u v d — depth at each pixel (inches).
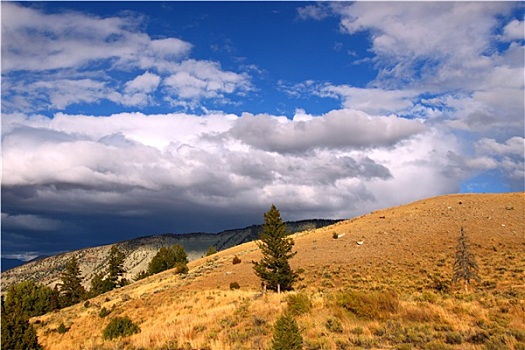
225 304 1619.1
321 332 877.2
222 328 1056.2
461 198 3759.8
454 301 1117.7
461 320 907.4
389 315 976.9
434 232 2659.9
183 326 1156.5
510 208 2987.2
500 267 1840.6
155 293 2313.0
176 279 2760.8
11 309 1059.9
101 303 2476.6
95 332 1553.9
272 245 1955.0
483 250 2185.0
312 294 1429.6
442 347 698.8
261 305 1270.9
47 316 2383.1
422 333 791.1
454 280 1662.2
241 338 911.0
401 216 3395.7
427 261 2118.6
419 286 1716.3
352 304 1018.7
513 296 1235.2
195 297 1898.4
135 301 2134.6
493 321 872.9
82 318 1956.2
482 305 1065.5
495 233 2445.9
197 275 2684.5
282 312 1098.7
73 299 4370.1
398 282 1815.9
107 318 1807.3
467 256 1667.1
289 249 1982.0
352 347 751.7
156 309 1798.7
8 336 1015.0
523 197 3373.5
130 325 1290.6
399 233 2785.4
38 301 3225.9
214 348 838.5
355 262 2289.6
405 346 717.3
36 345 1056.2
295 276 1969.7
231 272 2519.7
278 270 1923.0
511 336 718.5
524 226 2496.3
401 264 2142.0
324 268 2273.6
